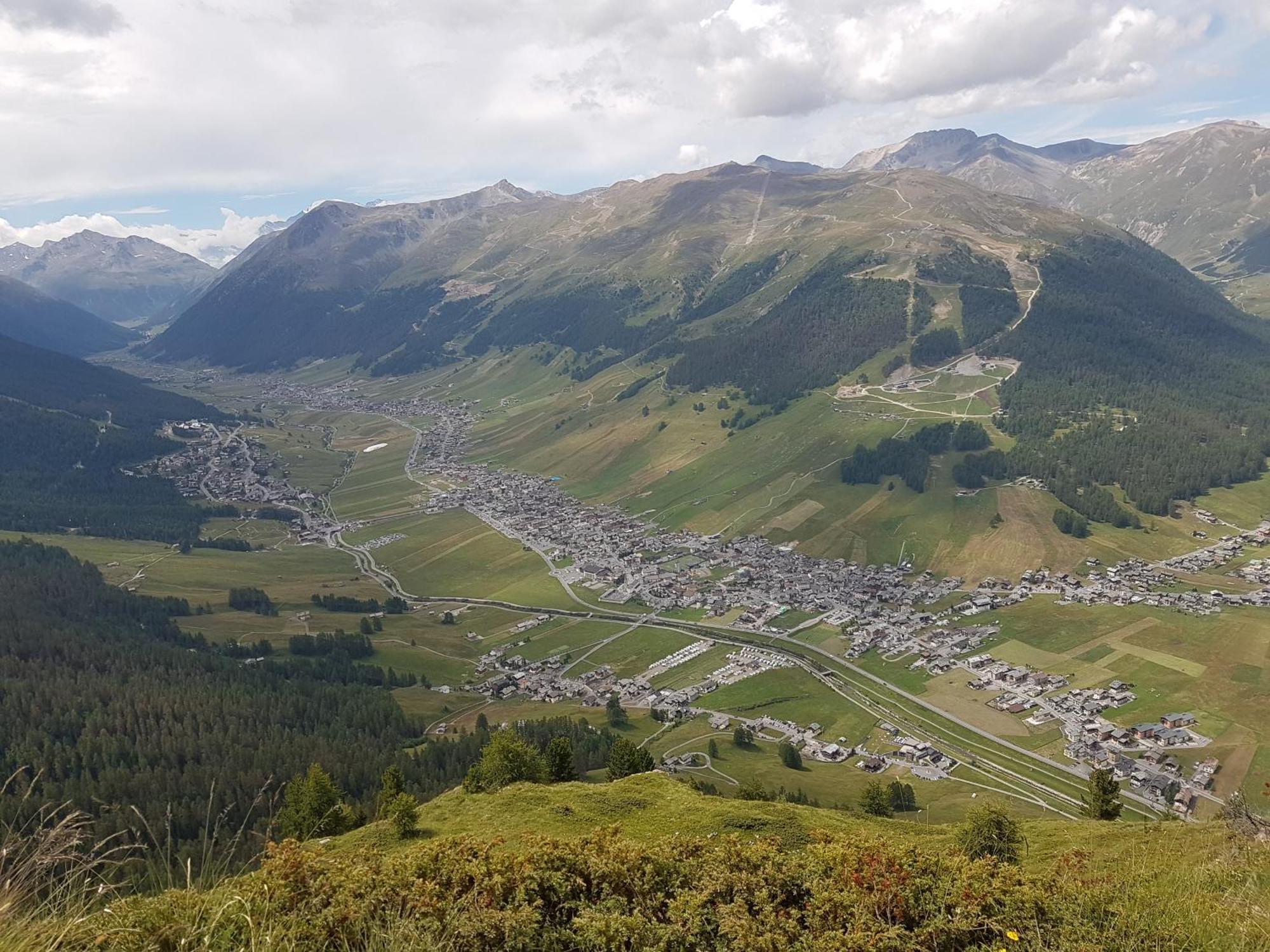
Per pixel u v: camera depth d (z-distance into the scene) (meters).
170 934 13.91
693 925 18.08
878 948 16.81
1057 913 17.22
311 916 16.55
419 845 21.88
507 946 17.20
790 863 20.45
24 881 12.66
